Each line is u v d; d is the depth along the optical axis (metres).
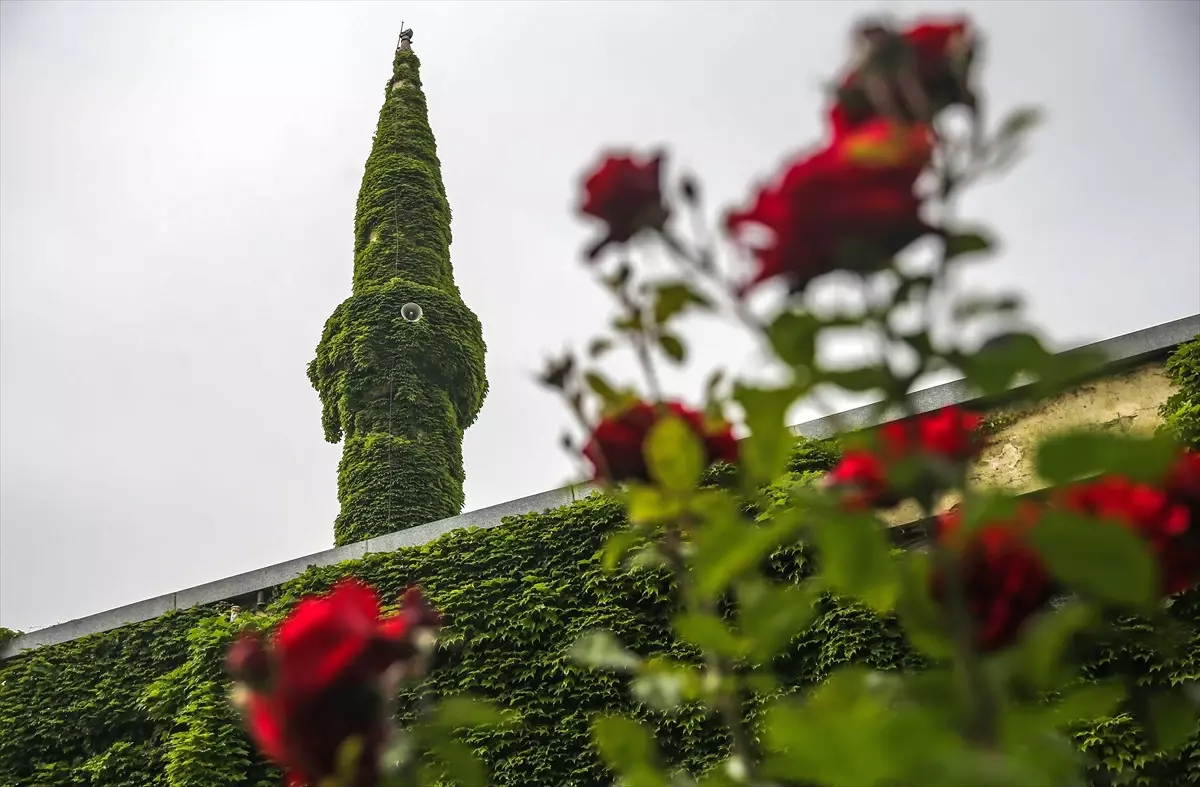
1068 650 1.34
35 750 9.53
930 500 1.24
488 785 7.40
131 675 9.68
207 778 8.13
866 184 1.07
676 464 1.49
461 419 16.81
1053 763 1.11
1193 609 5.91
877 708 1.15
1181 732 1.50
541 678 7.83
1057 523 1.14
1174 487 1.30
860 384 1.19
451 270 18.44
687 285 1.40
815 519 1.24
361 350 16.11
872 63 1.12
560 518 8.72
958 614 1.20
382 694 1.23
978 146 1.10
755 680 1.56
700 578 1.31
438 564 8.93
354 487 14.99
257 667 1.25
